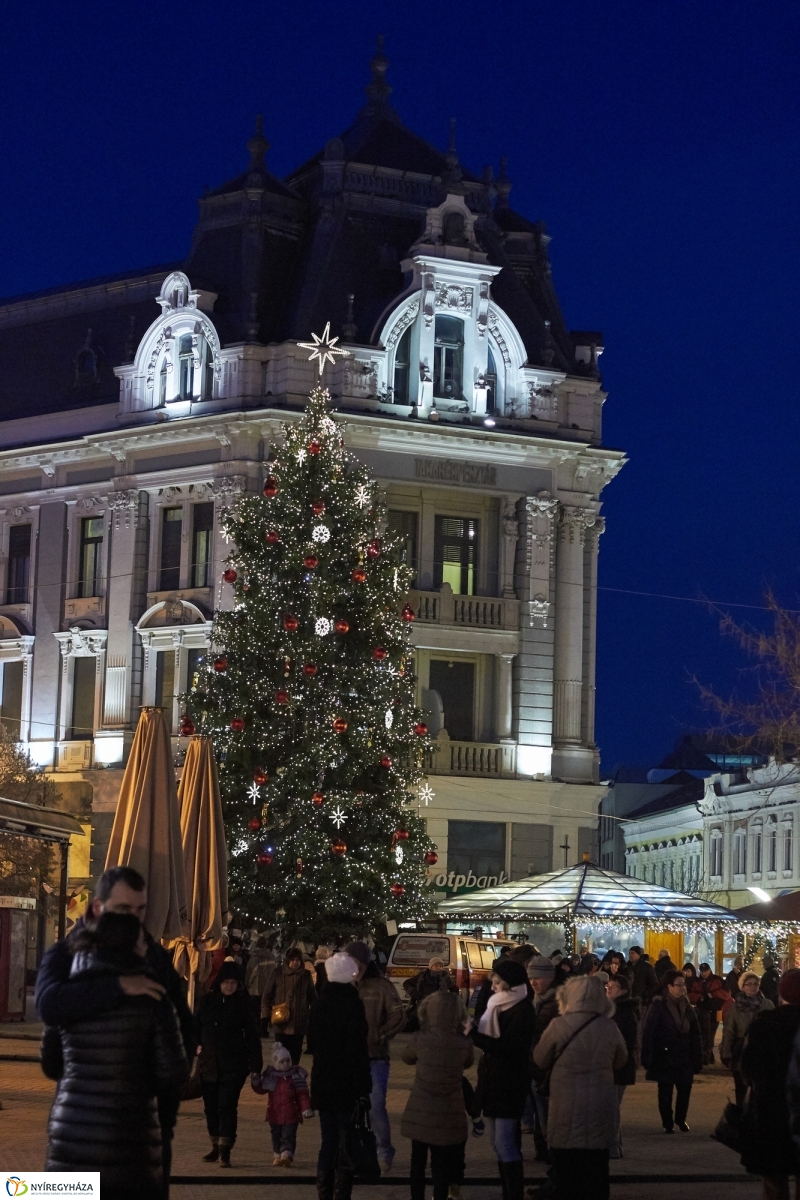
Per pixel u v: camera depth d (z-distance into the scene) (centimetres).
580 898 3844
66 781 5628
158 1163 834
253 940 4100
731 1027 2211
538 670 5525
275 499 4256
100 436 5572
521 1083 1533
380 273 5569
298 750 4141
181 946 2789
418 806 5291
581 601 5644
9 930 3822
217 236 5616
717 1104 2773
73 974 841
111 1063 827
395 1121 2286
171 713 5456
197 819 2756
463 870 5388
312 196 5684
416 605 5350
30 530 5875
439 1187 1488
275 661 4181
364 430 5325
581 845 5534
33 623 5794
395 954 3769
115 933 841
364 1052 1524
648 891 3922
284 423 5247
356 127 5906
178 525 5522
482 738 5497
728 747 4016
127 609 5531
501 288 5728
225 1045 1808
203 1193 1627
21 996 3850
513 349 5591
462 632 5400
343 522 4238
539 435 5562
